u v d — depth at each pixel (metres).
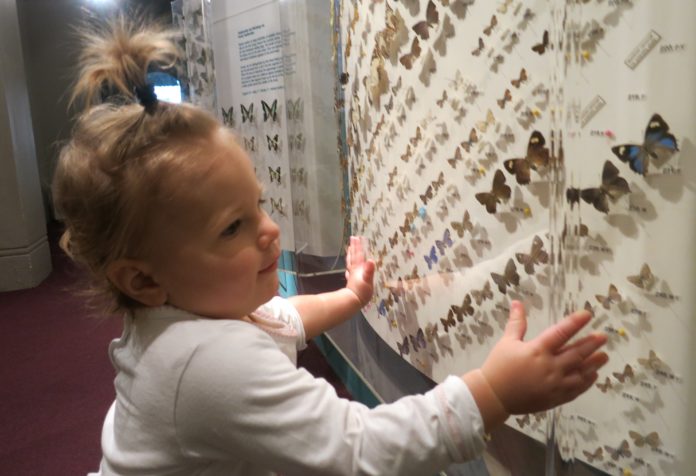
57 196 0.77
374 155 1.26
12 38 3.99
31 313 3.34
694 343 0.56
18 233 3.85
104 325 3.05
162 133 0.71
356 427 0.67
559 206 0.67
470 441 0.62
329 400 0.69
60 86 6.13
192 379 0.69
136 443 0.74
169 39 0.88
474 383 0.64
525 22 0.72
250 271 0.73
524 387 0.61
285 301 1.08
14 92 3.93
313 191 1.86
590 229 0.64
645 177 0.58
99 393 2.24
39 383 2.37
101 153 0.71
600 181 0.62
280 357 0.72
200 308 0.74
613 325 0.64
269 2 1.95
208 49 2.44
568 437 0.70
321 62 1.79
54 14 6.07
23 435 1.95
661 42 0.55
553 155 0.67
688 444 0.58
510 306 0.81
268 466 0.68
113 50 0.76
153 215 0.70
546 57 0.70
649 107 0.56
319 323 1.08
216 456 0.71
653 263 0.58
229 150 0.73
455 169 0.91
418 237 1.07
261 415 0.67
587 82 0.62
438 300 1.02
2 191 3.79
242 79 2.19
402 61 1.05
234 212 0.71
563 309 0.68
